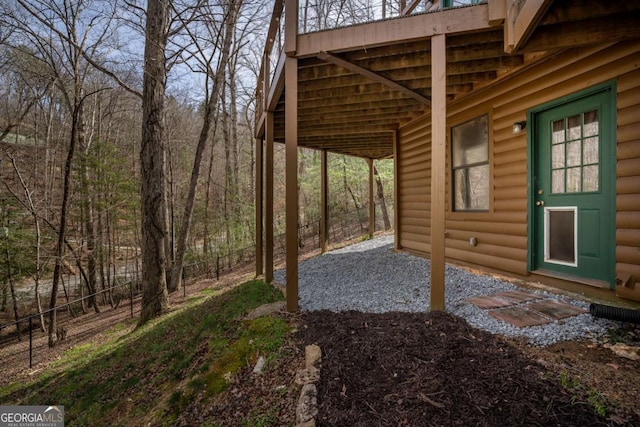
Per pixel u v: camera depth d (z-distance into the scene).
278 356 2.32
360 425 1.44
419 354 1.92
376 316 2.69
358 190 14.25
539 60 3.18
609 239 2.68
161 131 6.23
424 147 5.32
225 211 12.74
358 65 3.26
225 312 3.81
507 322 2.38
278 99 4.23
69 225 9.68
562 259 3.11
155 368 3.40
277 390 1.97
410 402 1.53
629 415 1.31
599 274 2.76
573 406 1.39
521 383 1.57
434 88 2.67
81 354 5.34
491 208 3.91
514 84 3.54
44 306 9.91
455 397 1.52
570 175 3.02
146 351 4.07
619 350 1.89
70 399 3.59
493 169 3.88
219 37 8.77
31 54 7.34
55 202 9.70
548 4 1.96
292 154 3.06
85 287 10.66
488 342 2.03
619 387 1.50
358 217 13.23
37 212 7.84
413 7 5.99
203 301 6.11
